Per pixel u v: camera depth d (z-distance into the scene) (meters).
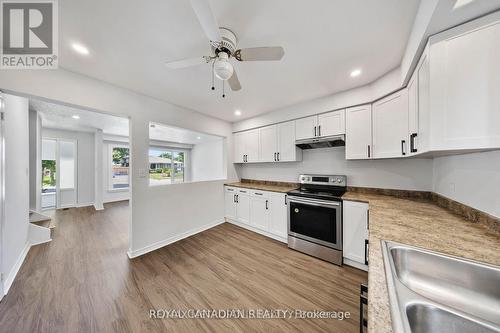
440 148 1.09
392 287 0.62
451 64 1.05
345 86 2.32
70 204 5.37
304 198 2.55
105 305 1.60
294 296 1.72
